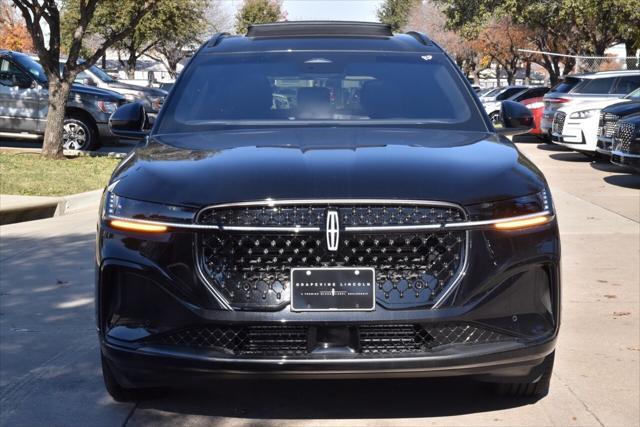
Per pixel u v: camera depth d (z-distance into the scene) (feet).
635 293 22.03
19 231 31.45
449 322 11.75
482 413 13.67
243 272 11.75
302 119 15.69
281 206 11.82
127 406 14.02
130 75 150.61
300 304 11.62
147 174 12.85
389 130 15.15
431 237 11.82
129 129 17.31
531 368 12.85
